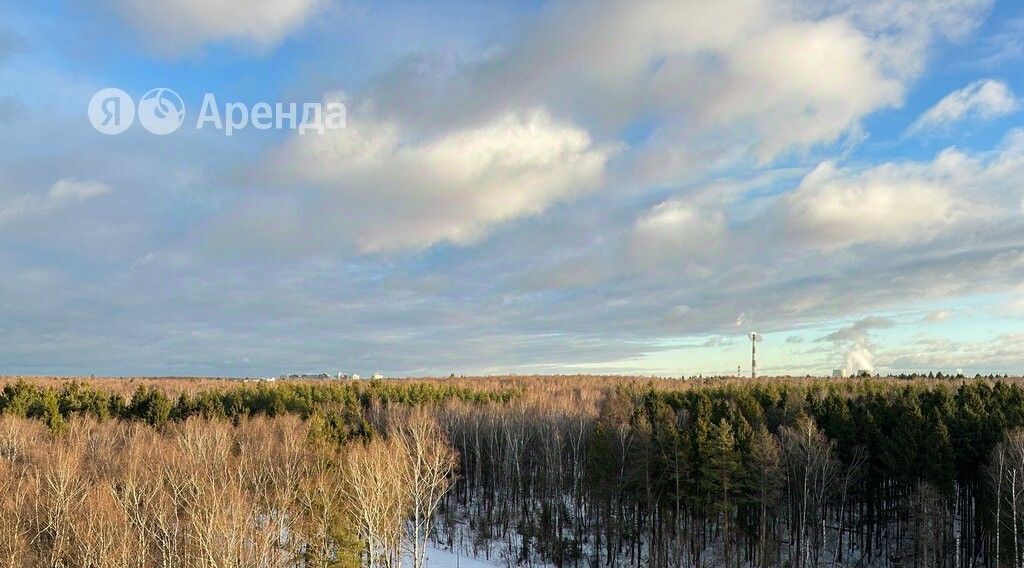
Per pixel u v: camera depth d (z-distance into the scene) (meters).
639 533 74.00
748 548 72.88
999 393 77.31
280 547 52.78
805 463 66.56
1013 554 55.12
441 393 121.69
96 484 53.06
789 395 87.00
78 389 100.44
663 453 69.75
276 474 61.78
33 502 49.00
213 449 66.25
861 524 72.81
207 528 45.00
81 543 45.38
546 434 89.50
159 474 52.50
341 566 52.88
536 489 90.19
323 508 55.16
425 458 69.44
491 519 86.44
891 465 65.75
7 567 43.72
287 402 103.00
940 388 78.38
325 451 66.81
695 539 73.62
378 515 56.41
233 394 110.38
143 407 96.44
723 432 65.75
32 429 75.38
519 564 75.12
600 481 76.38
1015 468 54.81
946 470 62.38
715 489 65.88
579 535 79.88
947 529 64.38
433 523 81.81
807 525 69.00
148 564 47.50
